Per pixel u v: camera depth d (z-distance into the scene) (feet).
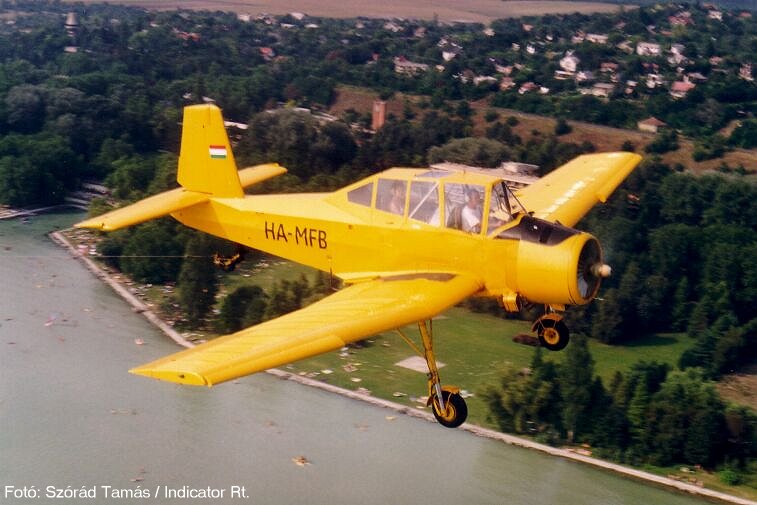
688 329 232.94
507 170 328.29
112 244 253.44
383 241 74.38
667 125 432.66
